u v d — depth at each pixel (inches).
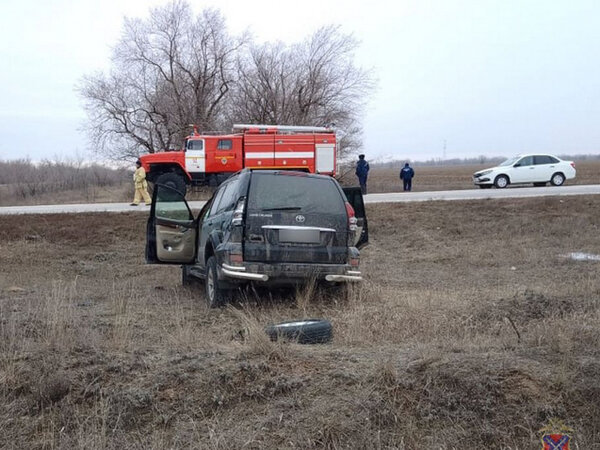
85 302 298.5
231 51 1411.2
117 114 1428.4
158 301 305.4
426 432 145.8
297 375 163.3
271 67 1391.5
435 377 158.1
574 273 383.2
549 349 181.6
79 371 165.9
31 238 593.3
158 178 850.8
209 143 903.1
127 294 325.7
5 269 466.3
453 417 149.1
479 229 610.5
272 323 241.0
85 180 1567.4
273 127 924.0
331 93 1391.5
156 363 172.1
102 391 156.7
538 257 460.4
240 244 264.1
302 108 1393.9
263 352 175.2
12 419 148.8
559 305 257.3
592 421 149.1
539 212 682.2
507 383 157.4
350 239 279.7
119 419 147.7
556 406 151.6
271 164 915.4
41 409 153.2
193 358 174.7
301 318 254.4
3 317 228.5
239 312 241.1
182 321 241.0
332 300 285.3
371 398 151.7
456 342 198.4
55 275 447.2
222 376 161.0
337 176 1326.3
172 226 340.5
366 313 253.9
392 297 297.9
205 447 138.5
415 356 173.2
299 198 273.3
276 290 301.1
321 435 141.9
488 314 248.2
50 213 703.1
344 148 1384.1
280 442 140.9
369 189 1300.4
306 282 272.2
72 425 147.4
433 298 289.7
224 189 313.3
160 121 1428.4
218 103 1444.4
